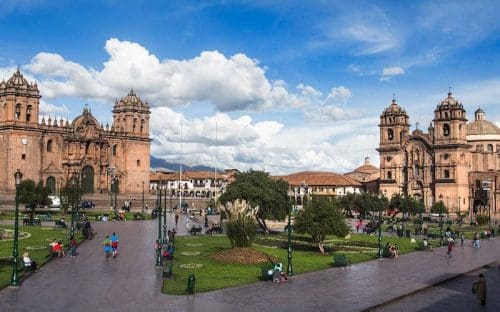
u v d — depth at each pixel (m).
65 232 79.19
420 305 39.53
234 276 47.75
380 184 188.88
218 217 125.00
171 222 106.38
